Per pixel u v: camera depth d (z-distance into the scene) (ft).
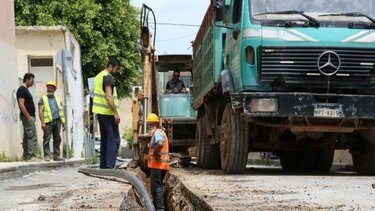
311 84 35.99
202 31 52.60
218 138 44.47
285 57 35.78
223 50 43.32
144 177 55.06
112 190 32.22
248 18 36.42
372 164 40.83
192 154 76.89
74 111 100.32
